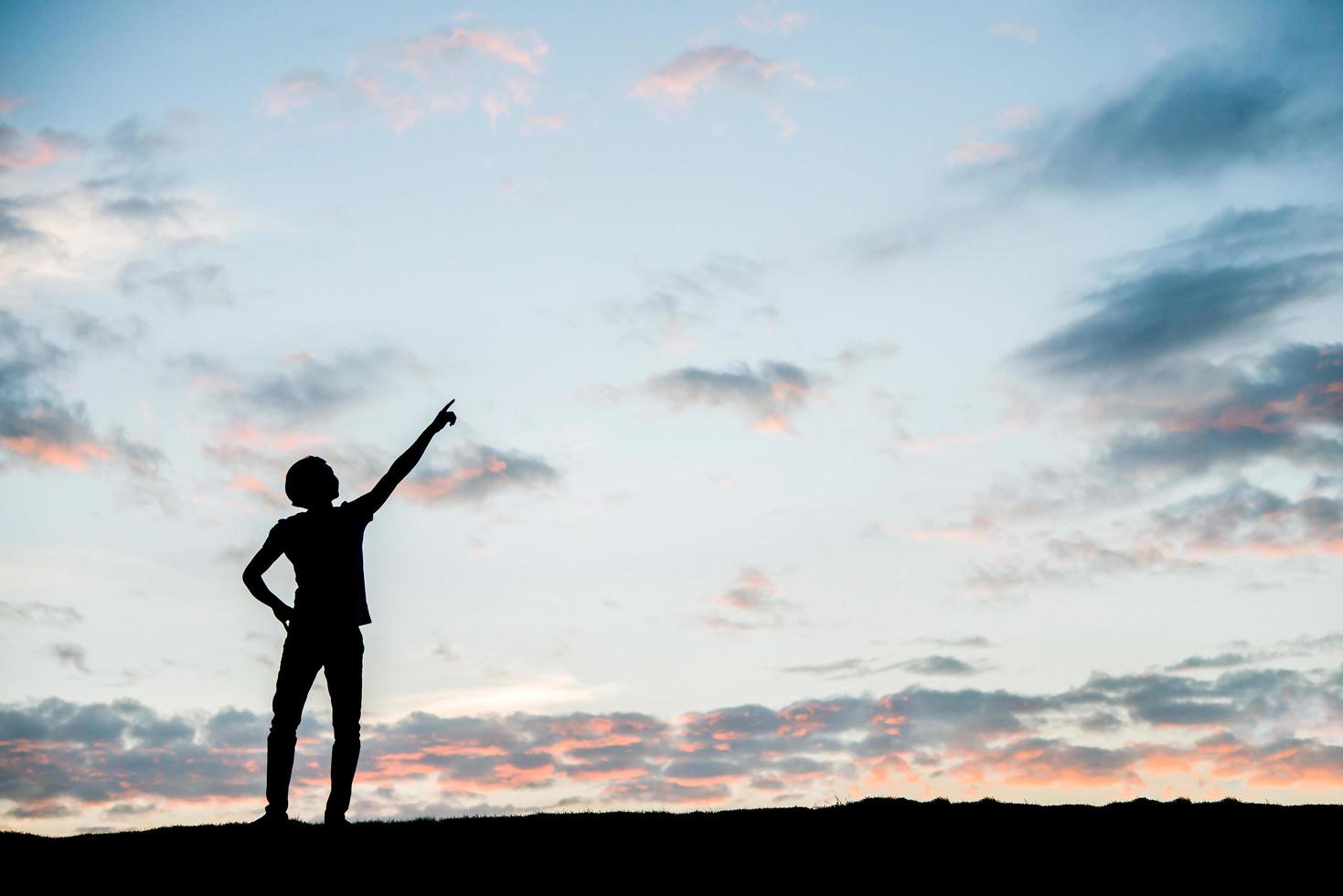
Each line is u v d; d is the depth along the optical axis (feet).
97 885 26.05
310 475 27.12
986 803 41.29
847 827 36.58
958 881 30.12
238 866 27.07
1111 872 31.32
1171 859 32.81
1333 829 36.04
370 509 27.25
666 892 28.37
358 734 26.78
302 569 26.43
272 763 26.27
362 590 26.89
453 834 33.60
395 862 29.48
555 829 35.42
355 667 26.45
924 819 37.81
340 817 26.43
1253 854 33.19
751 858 32.40
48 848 30.78
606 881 29.22
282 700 26.09
